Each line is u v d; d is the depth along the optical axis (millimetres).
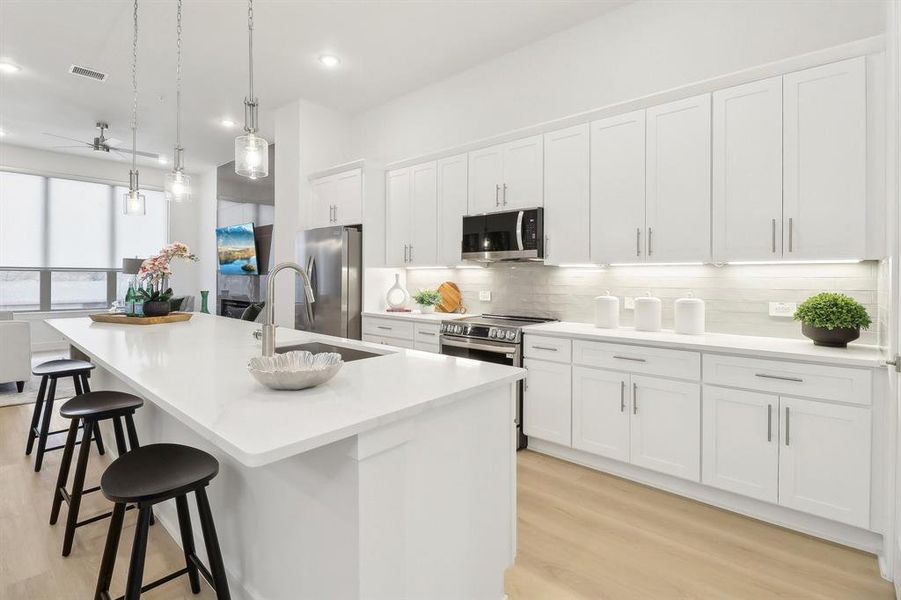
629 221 2920
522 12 3346
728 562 1989
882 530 1961
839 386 2047
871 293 2375
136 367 1797
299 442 1037
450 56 3992
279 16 3402
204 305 7715
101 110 5250
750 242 2475
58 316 7250
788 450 2184
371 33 3631
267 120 5543
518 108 3877
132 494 1288
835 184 2223
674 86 3047
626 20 3262
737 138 2510
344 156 5281
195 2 3227
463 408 1547
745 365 2301
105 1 3229
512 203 3516
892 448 1850
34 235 7062
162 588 1811
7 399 4344
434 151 4273
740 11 2789
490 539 1674
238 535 1740
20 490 2611
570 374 2971
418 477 1390
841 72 2199
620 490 2660
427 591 1430
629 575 1903
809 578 1882
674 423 2543
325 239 4473
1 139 6406
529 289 3850
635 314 3010
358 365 1849
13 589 1799
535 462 3064
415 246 4258
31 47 3859
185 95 4805
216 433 1084
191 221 8539
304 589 1410
